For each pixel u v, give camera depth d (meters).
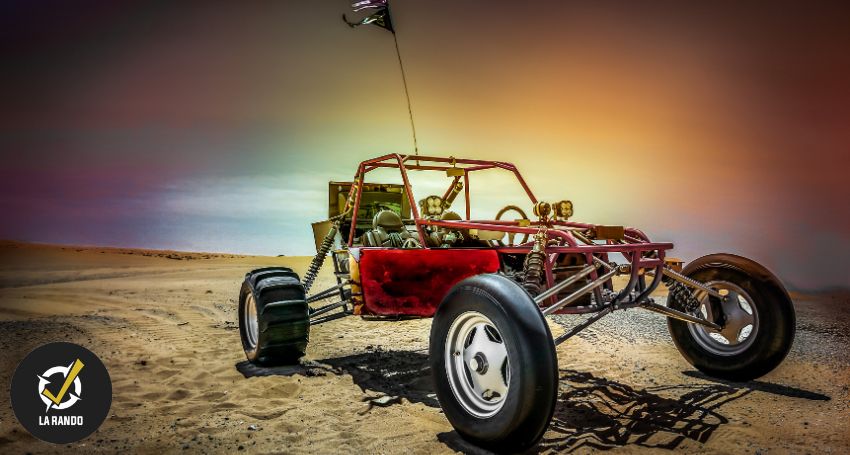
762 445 3.03
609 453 2.94
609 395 3.96
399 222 5.21
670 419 3.46
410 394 4.02
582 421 3.44
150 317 7.12
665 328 6.41
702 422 3.40
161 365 4.73
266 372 4.56
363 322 7.16
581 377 4.43
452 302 3.08
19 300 8.54
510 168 5.32
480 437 2.87
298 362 4.93
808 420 3.42
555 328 6.45
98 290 10.04
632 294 4.07
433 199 4.48
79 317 6.96
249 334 4.91
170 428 3.29
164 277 12.75
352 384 4.27
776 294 4.09
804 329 6.20
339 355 5.29
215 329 6.40
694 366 4.60
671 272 4.12
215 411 3.60
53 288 10.35
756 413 3.55
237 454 2.91
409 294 4.12
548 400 2.63
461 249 4.26
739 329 4.30
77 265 15.71
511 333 2.69
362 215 6.00
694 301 4.29
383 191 6.15
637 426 3.34
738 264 4.26
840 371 4.56
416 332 6.52
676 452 2.94
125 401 3.78
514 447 2.81
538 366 2.62
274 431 3.25
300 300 4.66
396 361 5.03
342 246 5.44
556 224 4.45
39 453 2.93
